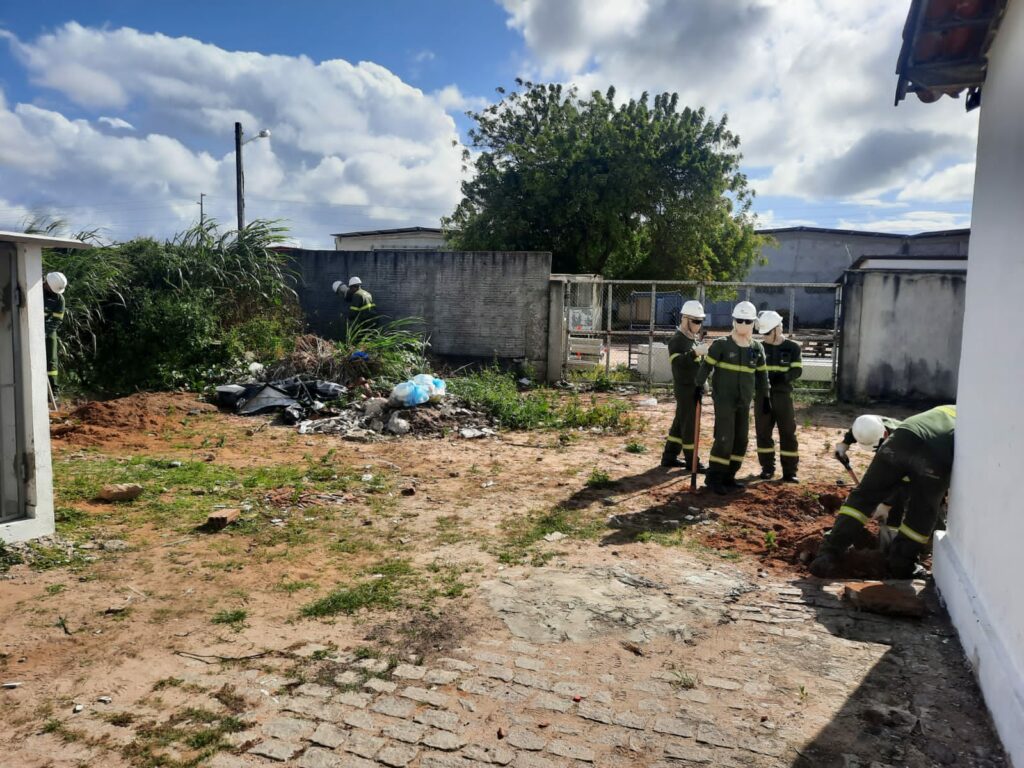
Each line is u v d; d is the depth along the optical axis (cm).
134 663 371
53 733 309
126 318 1338
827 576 507
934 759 301
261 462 824
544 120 2780
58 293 1101
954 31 419
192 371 1282
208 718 323
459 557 534
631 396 1366
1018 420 329
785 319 3606
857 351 1329
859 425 552
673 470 815
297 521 611
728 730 321
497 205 2689
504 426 1065
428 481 757
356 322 1485
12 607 430
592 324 1753
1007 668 314
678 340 801
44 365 531
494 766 294
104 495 641
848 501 509
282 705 335
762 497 687
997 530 353
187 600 449
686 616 438
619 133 2614
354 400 1116
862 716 332
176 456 838
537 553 545
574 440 986
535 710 335
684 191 2706
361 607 443
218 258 1488
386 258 1584
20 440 522
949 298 1281
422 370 1312
